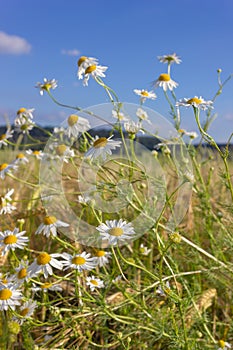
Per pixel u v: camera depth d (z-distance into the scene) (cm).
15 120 46
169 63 43
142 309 33
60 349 31
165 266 40
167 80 43
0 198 45
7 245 33
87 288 40
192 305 37
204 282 45
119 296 37
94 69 36
